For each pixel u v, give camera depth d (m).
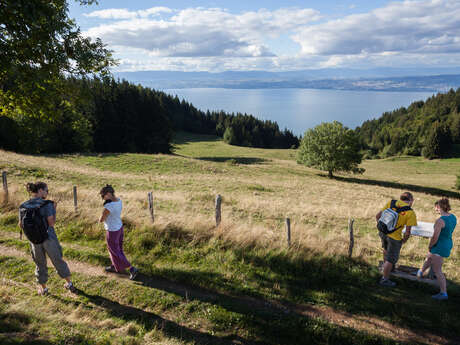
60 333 3.72
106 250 6.50
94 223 7.74
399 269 6.24
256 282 5.56
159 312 4.53
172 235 7.21
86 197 11.05
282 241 7.16
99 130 48.78
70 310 4.36
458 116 115.62
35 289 4.85
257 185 25.03
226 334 4.19
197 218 8.12
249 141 125.56
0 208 8.76
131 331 4.00
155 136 56.59
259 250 6.64
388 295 5.36
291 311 4.80
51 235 4.55
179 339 3.96
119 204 5.21
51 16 6.00
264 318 4.54
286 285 5.51
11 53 6.04
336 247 7.21
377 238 9.83
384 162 92.00
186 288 5.22
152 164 34.38
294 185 28.53
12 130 34.88
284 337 4.25
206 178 27.53
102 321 4.11
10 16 5.61
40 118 8.14
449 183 54.12
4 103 7.67
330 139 47.19
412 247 8.27
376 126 187.75
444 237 5.12
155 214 9.55
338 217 13.77
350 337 4.29
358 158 47.22
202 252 6.57
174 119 132.25
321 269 6.16
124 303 4.69
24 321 3.87
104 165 31.86
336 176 51.62
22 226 4.34
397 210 5.40
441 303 5.13
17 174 17.89
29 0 5.23
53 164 26.52
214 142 110.19
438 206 5.14
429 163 86.25
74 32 6.73
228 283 5.44
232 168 39.69
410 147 111.88
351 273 6.11
